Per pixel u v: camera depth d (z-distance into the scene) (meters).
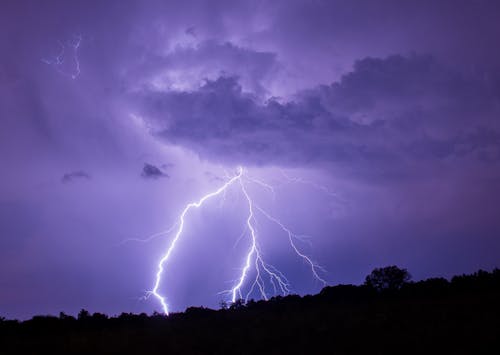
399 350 12.87
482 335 13.39
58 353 16.08
